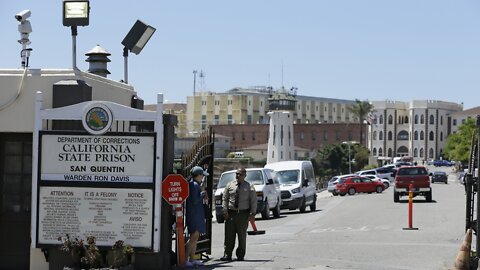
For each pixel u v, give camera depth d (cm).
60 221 1412
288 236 2439
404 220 3070
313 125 19638
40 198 1412
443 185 9281
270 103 15800
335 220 3234
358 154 15812
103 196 1402
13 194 1464
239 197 1667
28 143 1461
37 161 1409
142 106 1798
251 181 3506
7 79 1434
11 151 1464
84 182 1404
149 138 1394
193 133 15938
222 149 18050
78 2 1459
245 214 1670
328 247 2002
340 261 1662
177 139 13112
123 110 1396
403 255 1802
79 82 1427
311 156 15925
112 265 1389
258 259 1700
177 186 1422
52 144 1407
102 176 1402
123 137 1395
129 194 1398
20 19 1500
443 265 1611
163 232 1429
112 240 1402
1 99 1433
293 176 4162
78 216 1407
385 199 5422
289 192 4062
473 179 1692
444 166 19712
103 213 1404
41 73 1448
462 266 1539
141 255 1413
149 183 1393
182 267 1504
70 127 1446
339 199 6047
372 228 2689
